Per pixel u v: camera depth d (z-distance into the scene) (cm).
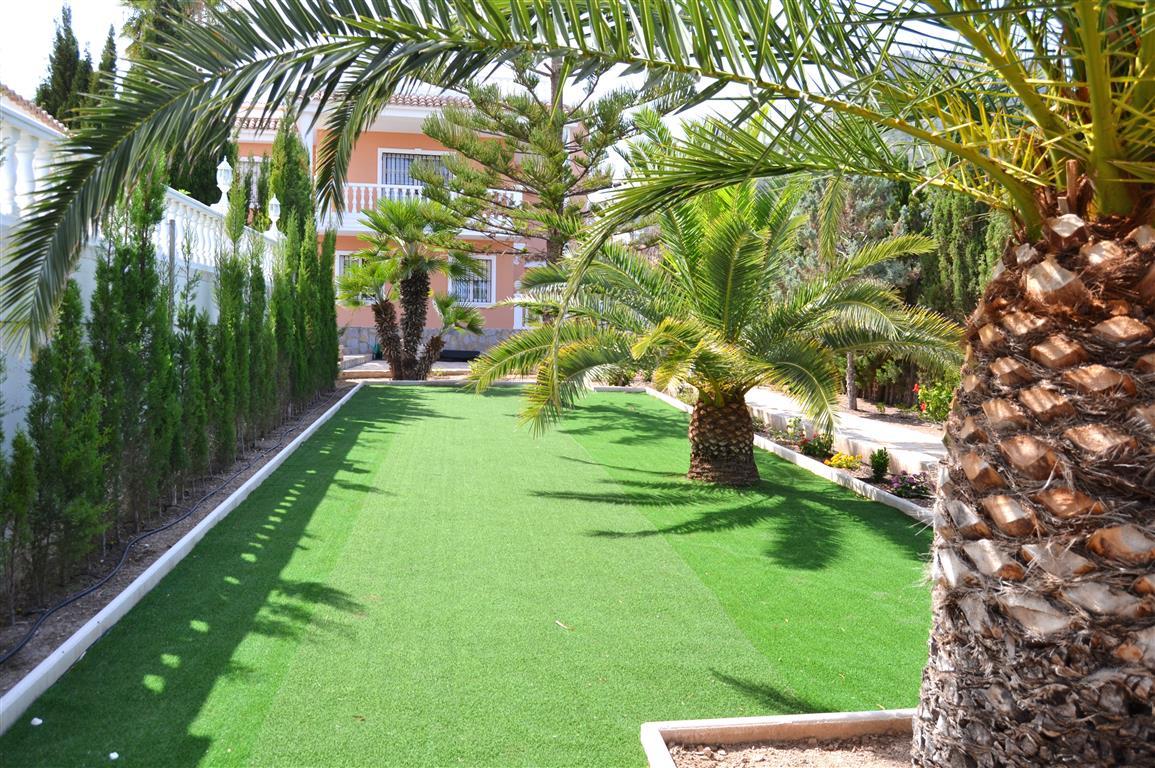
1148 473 211
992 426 234
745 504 766
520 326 2483
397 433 1110
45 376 439
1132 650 211
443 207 1748
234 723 325
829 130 297
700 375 832
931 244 829
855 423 1277
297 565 533
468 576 528
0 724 308
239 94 259
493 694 360
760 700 366
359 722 330
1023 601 224
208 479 778
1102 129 213
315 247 1360
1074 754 220
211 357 779
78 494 455
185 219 920
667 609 481
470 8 254
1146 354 213
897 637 448
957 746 244
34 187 581
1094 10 194
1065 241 227
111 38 2002
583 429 1218
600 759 307
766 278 862
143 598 459
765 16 245
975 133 262
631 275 886
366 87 279
